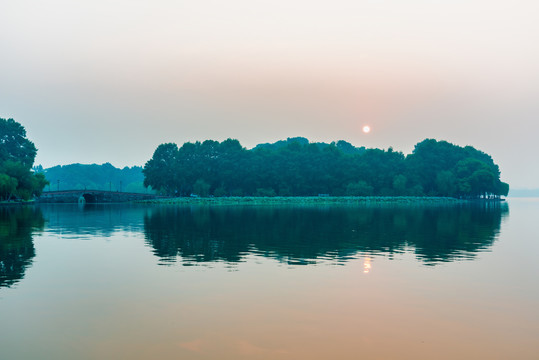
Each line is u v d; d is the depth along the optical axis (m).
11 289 24.39
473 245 42.56
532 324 19.08
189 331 18.06
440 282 26.48
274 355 15.83
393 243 43.44
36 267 30.50
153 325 18.70
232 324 18.86
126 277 27.38
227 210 111.69
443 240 46.34
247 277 27.45
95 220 73.19
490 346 16.70
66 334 17.67
